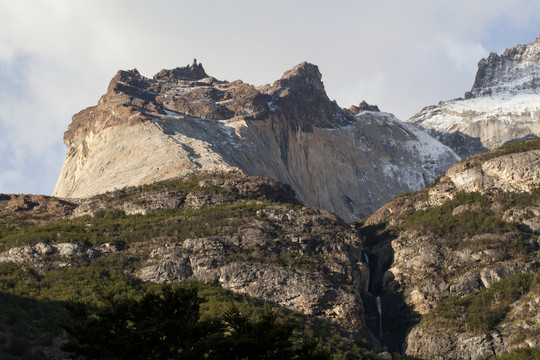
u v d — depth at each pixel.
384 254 139.50
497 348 109.88
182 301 63.66
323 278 120.88
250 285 117.38
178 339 62.38
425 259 130.50
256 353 61.41
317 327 111.06
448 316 118.75
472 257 127.44
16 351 88.25
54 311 100.00
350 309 117.25
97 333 61.28
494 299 118.19
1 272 115.81
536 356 102.81
